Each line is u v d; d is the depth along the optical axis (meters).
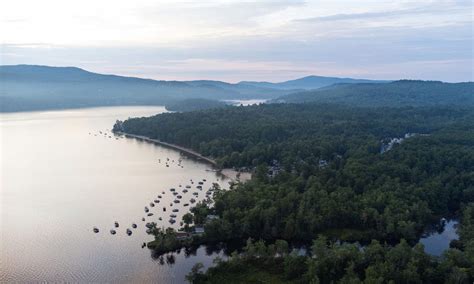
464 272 189.12
